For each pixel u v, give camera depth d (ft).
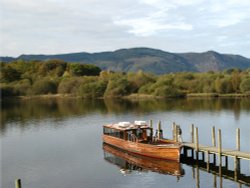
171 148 142.72
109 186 117.91
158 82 511.81
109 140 180.14
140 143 154.40
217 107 352.69
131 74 570.87
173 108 355.97
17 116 318.45
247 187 113.60
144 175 129.70
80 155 163.84
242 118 270.46
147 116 297.53
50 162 152.46
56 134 223.30
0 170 141.69
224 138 189.57
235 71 556.51
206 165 140.26
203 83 510.58
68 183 122.42
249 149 159.84
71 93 552.82
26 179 129.29
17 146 188.24
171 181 121.49
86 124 263.29
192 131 155.94
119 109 360.28
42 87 558.56
